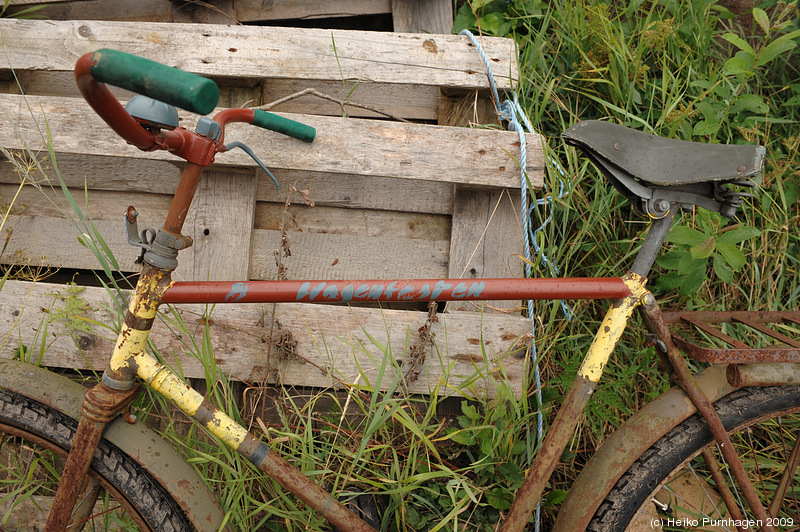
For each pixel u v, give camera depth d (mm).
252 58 1531
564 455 1545
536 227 1767
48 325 1445
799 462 1470
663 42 1854
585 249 1791
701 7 1925
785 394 1237
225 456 1406
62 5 1787
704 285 1801
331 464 1457
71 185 1582
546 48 1940
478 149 1461
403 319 1488
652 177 1079
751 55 1718
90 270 1681
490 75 1553
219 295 1066
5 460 1491
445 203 1614
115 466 1160
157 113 836
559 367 1679
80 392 1232
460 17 1890
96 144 1423
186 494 1152
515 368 1486
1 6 1749
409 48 1565
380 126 1455
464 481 1311
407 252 1628
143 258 1059
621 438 1234
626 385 1681
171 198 1598
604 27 1828
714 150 1072
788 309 1805
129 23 1534
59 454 1200
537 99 1830
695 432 1231
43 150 1429
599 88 1915
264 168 1143
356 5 1818
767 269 1824
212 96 695
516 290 1107
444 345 1479
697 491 1575
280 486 1342
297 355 1459
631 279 1162
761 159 1025
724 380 1257
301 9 1820
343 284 1091
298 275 1599
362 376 1398
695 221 1725
